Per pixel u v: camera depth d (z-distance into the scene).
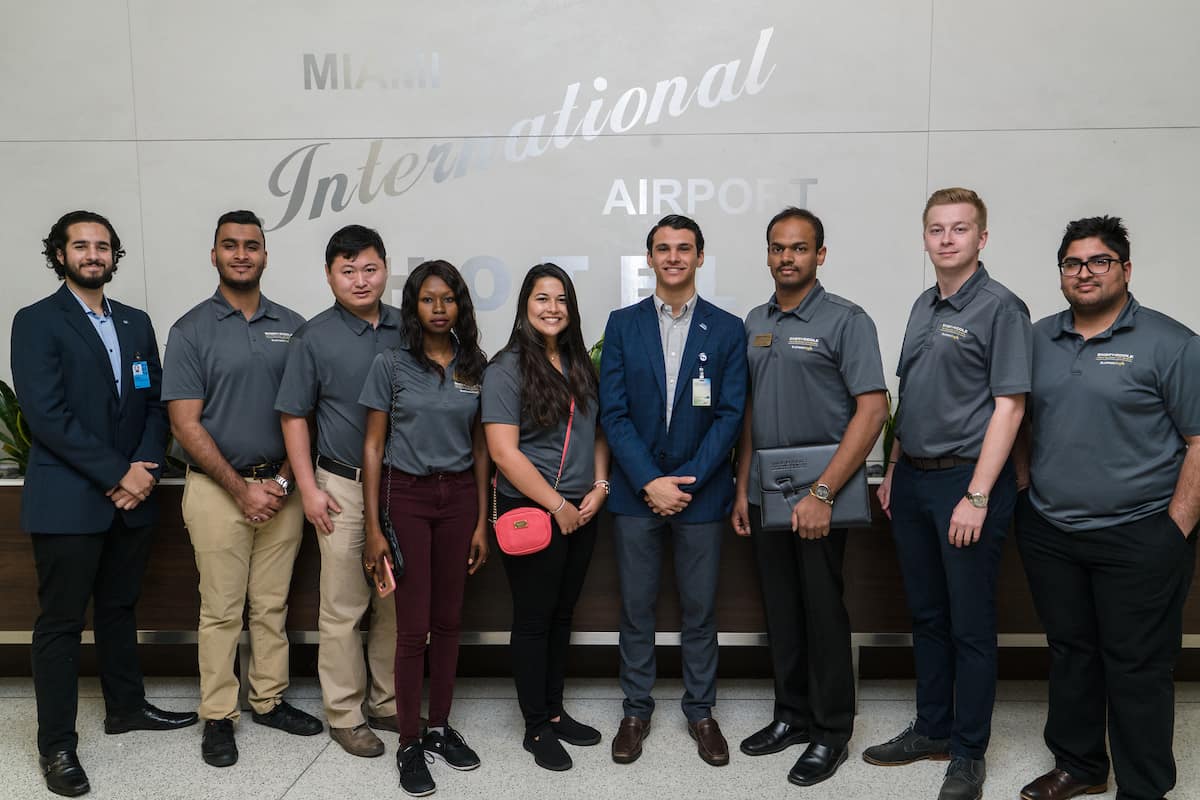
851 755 2.51
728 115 3.53
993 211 3.51
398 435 2.31
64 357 2.41
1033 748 2.55
